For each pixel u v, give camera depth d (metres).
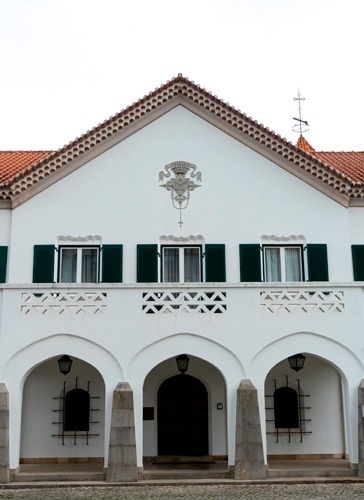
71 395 21.38
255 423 17.80
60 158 21.86
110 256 21.38
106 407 18.09
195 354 18.50
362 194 22.25
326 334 18.78
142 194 22.00
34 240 21.52
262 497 15.42
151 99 22.30
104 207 21.84
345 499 15.13
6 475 17.34
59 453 20.92
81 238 21.64
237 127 22.34
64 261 21.69
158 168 22.20
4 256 21.33
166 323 18.61
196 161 22.33
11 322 18.50
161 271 21.62
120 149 22.28
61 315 18.56
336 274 21.80
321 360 21.77
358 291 19.06
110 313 18.61
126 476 17.38
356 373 18.64
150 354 18.45
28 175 21.61
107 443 17.91
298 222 22.08
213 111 22.39
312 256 21.72
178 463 20.53
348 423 18.47
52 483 17.20
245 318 18.73
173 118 22.61
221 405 21.42
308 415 21.52
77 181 21.98
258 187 22.25
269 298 18.92
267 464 18.59
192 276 21.80
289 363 21.16
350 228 22.28
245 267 21.52
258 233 21.94
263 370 18.50
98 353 18.42
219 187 22.19
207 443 21.55
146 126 22.52
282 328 18.73
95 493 16.16
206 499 15.20
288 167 22.36
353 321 18.89
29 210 21.72
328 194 22.31
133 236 21.70
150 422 21.23
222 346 18.56
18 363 18.33
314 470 18.08
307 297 18.94
